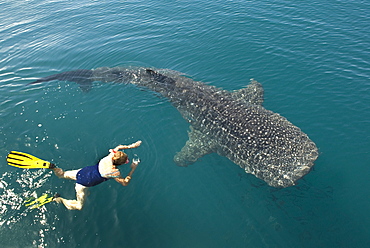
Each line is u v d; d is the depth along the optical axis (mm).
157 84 11281
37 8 20734
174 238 6621
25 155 6855
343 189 7305
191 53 13742
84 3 20922
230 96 10016
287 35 13828
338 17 14844
